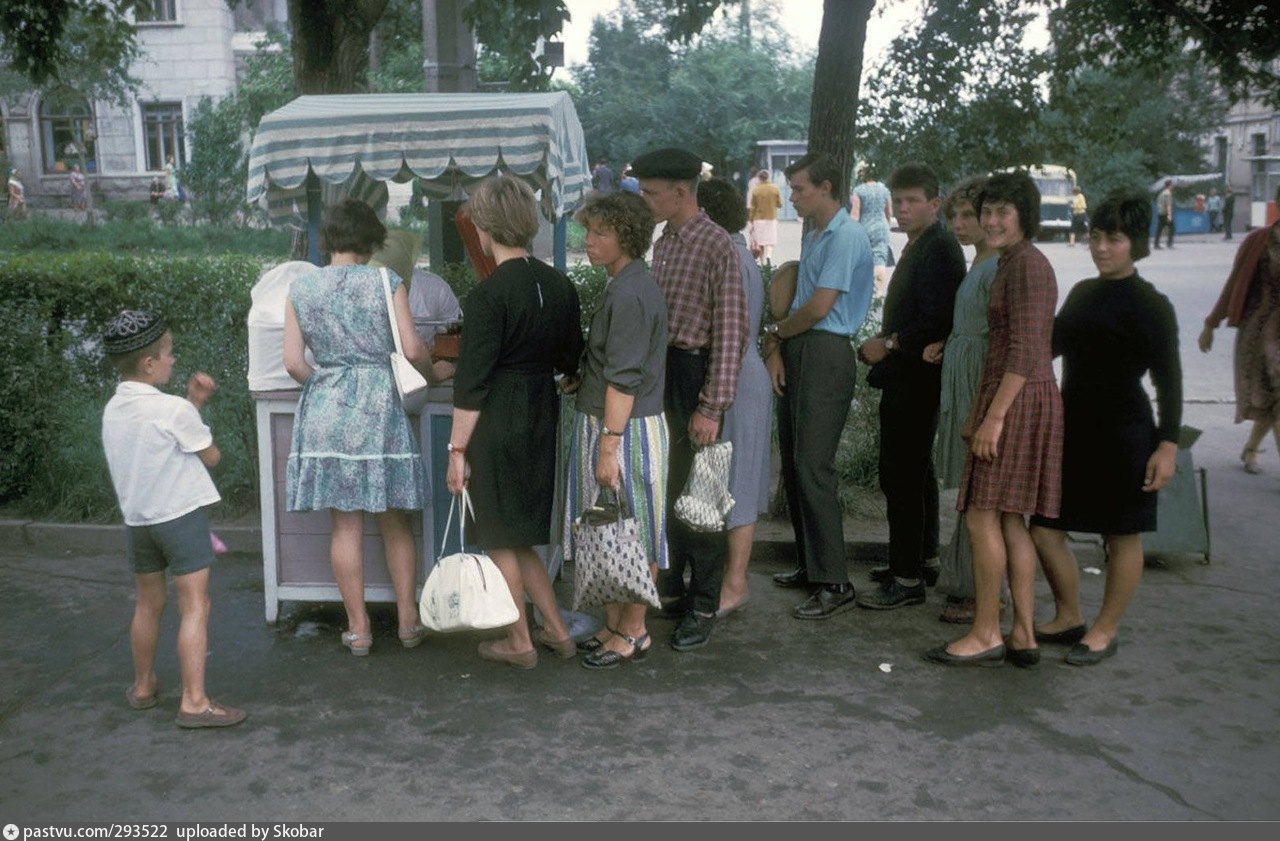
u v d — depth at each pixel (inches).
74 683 171.5
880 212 570.9
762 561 236.4
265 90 1106.1
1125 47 307.4
